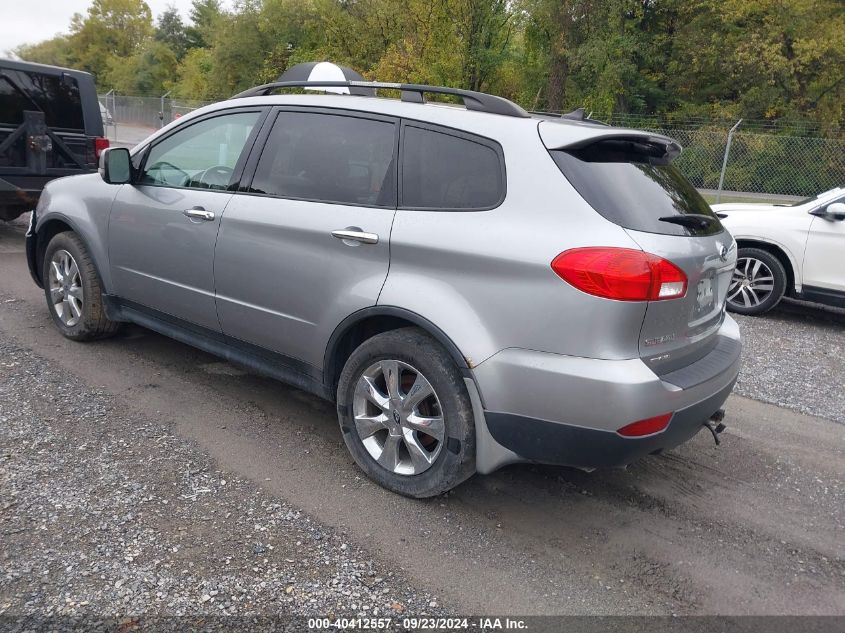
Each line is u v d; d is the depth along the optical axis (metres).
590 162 2.90
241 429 3.88
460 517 3.16
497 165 2.98
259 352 3.85
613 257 2.63
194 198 4.00
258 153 3.79
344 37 28.19
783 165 14.48
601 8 25.97
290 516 3.05
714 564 2.96
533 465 3.75
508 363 2.82
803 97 27.27
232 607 2.46
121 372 4.56
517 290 2.79
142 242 4.31
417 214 3.11
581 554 2.96
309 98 3.70
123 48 78.69
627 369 2.65
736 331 3.65
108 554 2.69
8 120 7.62
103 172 4.23
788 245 7.40
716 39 27.52
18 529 2.79
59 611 2.37
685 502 3.47
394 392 3.22
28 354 4.71
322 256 3.37
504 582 2.73
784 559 3.04
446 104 3.46
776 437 4.36
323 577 2.66
